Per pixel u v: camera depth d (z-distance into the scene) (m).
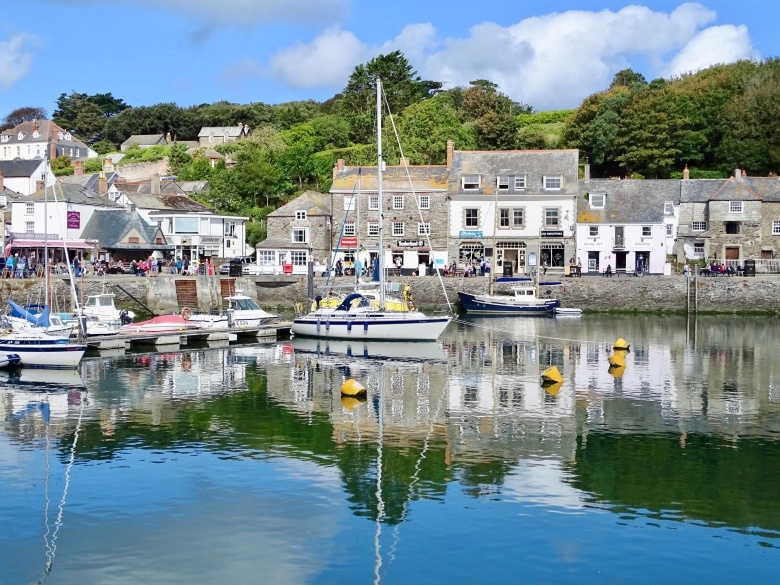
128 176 116.88
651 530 17.77
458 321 59.34
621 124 95.25
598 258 75.00
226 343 46.81
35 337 36.72
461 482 20.67
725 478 20.95
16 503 19.36
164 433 25.39
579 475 21.16
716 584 15.48
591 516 18.47
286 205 78.44
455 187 76.06
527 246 75.38
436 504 19.17
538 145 104.25
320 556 16.61
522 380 34.38
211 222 81.50
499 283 66.50
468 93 108.00
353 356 41.75
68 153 134.75
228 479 20.94
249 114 147.25
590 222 74.56
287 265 72.19
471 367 37.94
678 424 26.47
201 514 18.62
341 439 24.59
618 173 96.81
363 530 17.77
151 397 30.81
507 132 102.50
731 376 35.28
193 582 15.58
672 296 64.44
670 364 38.66
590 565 16.19
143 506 19.17
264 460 22.52
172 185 94.44
